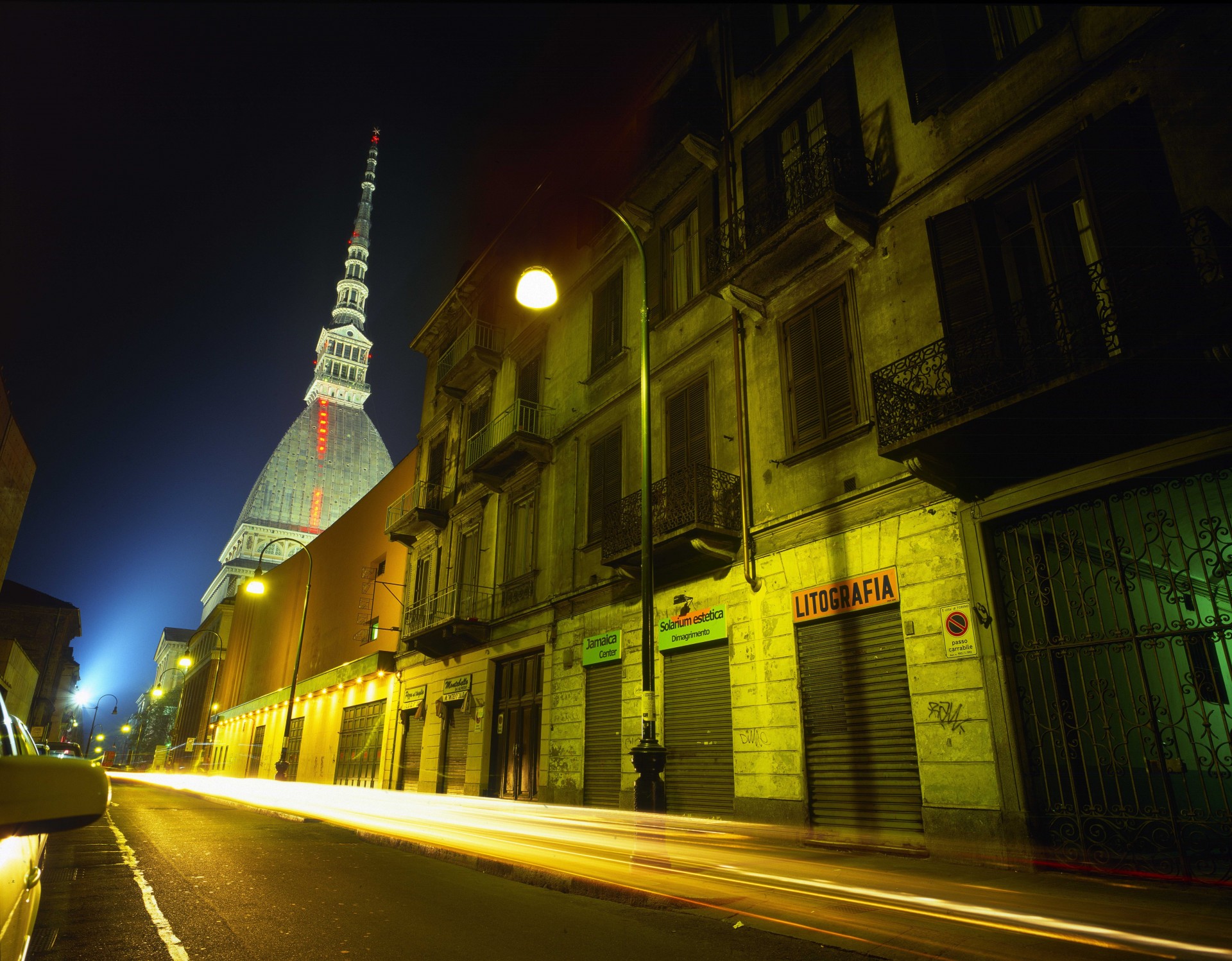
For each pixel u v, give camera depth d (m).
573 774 15.46
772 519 12.05
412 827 13.34
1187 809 7.06
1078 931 4.89
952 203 10.18
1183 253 7.12
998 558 8.90
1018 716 8.21
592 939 5.00
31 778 1.48
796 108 13.34
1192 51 7.79
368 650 30.73
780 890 6.66
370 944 4.77
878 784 9.66
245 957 4.40
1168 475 7.41
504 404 22.38
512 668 19.25
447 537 24.50
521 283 10.62
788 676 11.17
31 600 72.44
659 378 15.55
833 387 11.55
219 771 54.59
